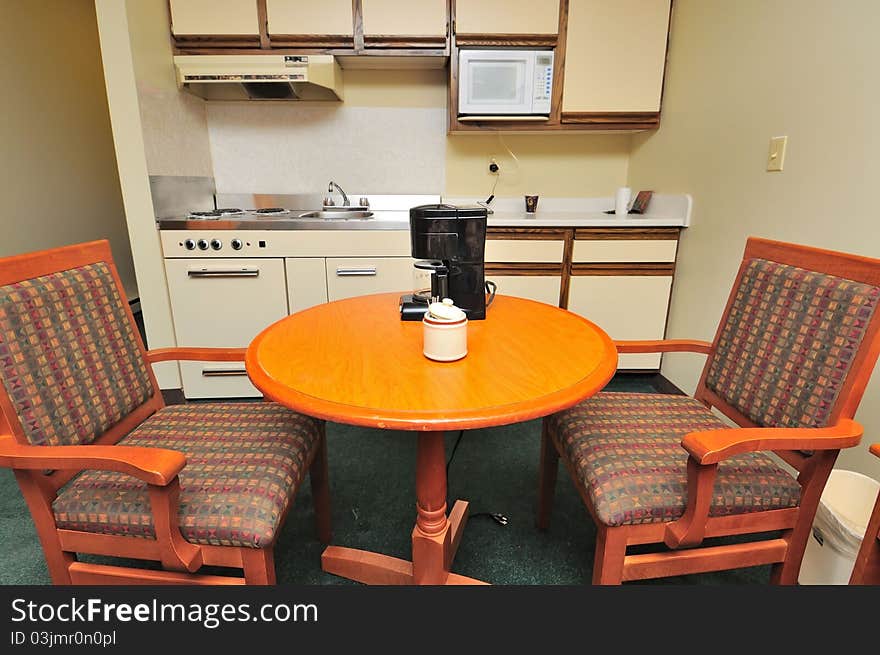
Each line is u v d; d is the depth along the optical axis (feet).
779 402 3.53
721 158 6.70
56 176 10.82
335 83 8.22
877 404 4.37
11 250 9.52
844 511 4.32
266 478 3.41
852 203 4.61
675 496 3.29
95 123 12.21
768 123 5.75
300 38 7.77
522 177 9.74
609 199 9.88
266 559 3.21
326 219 7.91
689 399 4.51
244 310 7.90
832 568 3.83
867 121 4.42
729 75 6.48
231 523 3.11
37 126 10.26
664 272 8.10
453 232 4.01
